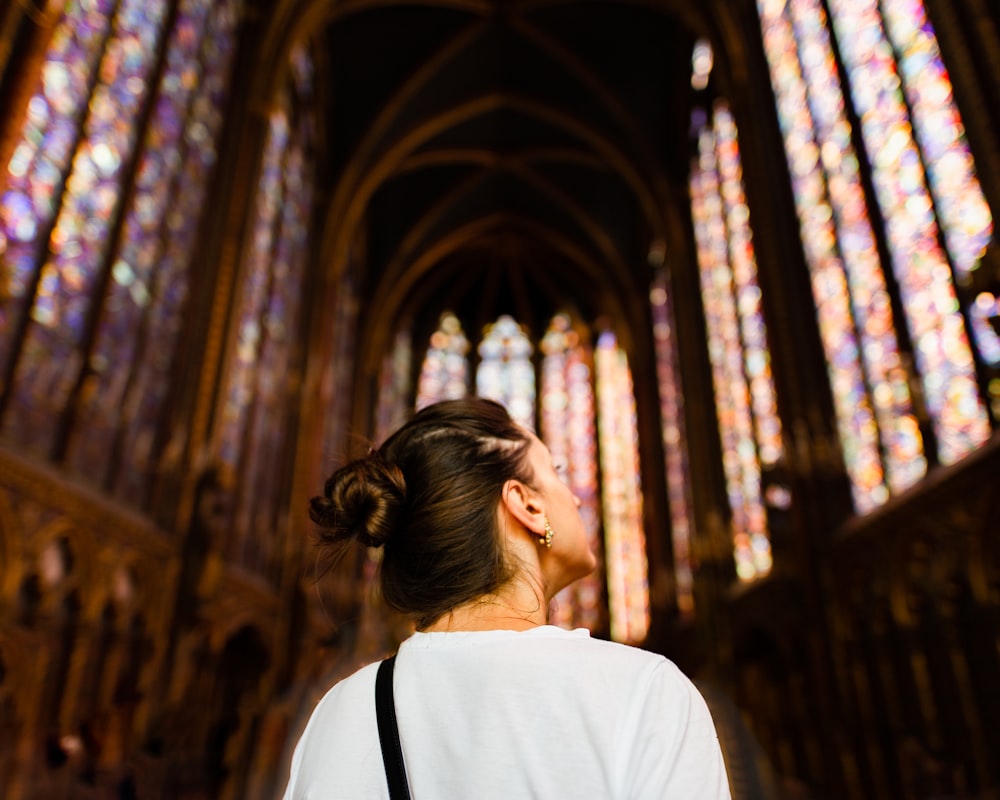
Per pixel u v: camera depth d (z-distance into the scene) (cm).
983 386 756
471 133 2269
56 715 754
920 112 894
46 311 787
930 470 842
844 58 1093
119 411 946
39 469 733
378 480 107
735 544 1459
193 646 1005
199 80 1212
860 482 1006
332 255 1945
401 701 89
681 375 1727
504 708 82
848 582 966
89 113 871
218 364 1153
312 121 1889
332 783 85
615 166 2131
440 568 100
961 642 761
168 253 1094
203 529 1048
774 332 1170
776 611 1148
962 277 797
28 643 711
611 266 2530
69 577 787
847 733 930
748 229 1366
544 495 111
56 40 802
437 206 2425
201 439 1095
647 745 76
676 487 1969
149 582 955
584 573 113
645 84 1973
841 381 1065
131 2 984
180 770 918
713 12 1447
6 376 723
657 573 1984
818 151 1155
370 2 1703
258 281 1442
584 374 2742
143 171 1007
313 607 1433
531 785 77
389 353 2577
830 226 1109
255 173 1323
